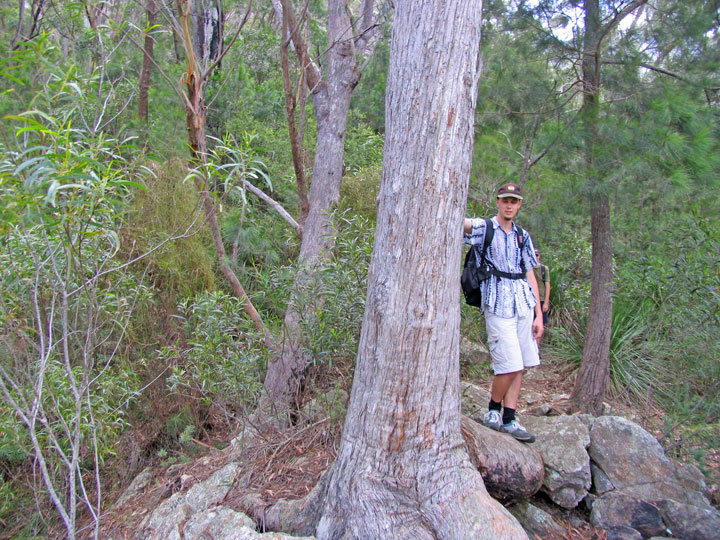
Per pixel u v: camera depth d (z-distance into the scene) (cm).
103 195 287
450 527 293
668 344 553
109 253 411
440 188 303
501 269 405
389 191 311
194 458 552
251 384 445
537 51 547
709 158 444
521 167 679
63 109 331
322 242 593
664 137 441
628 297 606
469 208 609
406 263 305
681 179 437
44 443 452
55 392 409
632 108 477
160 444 594
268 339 489
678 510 362
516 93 574
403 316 305
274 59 1136
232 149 353
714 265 463
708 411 457
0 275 355
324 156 620
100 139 297
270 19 1373
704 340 475
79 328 490
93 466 577
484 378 597
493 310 402
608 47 505
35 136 323
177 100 823
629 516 366
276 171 908
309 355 434
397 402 306
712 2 484
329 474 337
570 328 679
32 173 263
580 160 489
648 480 389
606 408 550
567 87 557
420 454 307
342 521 308
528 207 593
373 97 1152
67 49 565
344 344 417
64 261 346
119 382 500
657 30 495
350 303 414
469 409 484
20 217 262
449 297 313
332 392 483
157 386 584
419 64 302
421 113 302
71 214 282
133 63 859
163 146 739
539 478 384
